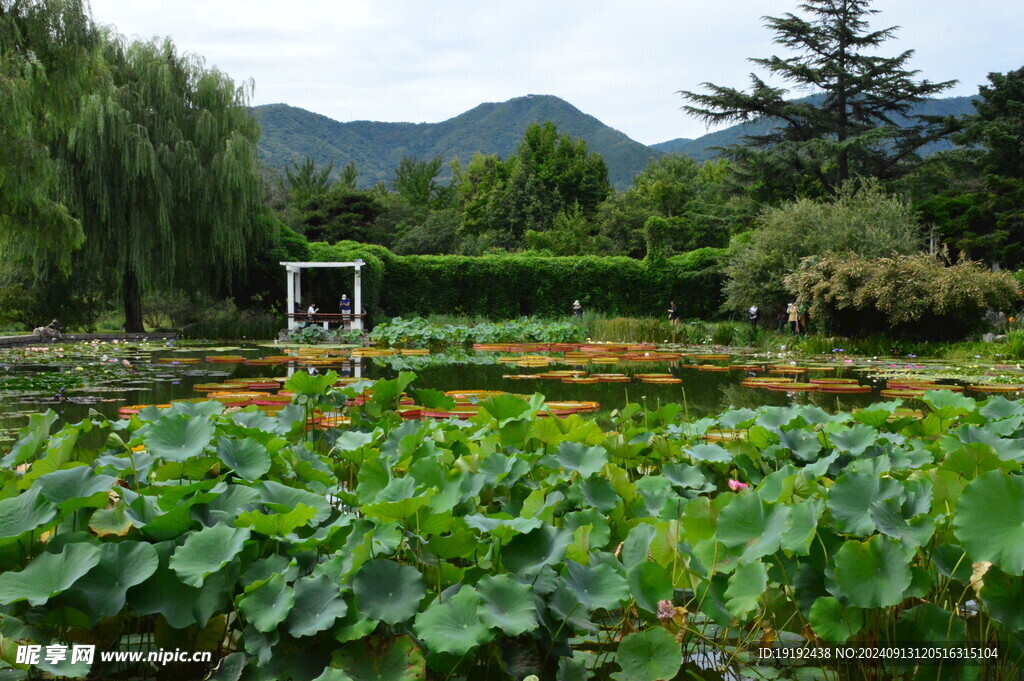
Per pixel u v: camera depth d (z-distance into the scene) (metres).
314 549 1.75
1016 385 8.80
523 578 1.56
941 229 24.92
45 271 15.59
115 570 1.50
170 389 7.46
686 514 1.80
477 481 2.03
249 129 18.36
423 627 1.38
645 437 2.79
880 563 1.46
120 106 16.06
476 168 50.66
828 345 15.20
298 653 1.46
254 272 20.73
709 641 1.65
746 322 21.25
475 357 13.29
